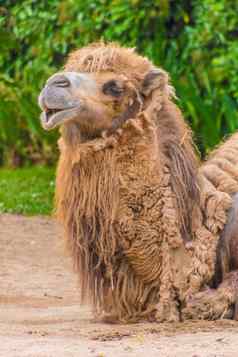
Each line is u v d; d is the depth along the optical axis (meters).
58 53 29.62
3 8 30.22
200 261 13.92
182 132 14.20
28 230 23.27
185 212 13.97
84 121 13.64
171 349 11.81
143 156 13.73
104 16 27.84
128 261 13.84
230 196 14.33
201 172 14.59
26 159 31.75
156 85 14.02
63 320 14.52
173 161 14.00
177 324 13.54
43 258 20.86
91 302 14.15
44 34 28.98
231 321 13.59
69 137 13.76
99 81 13.78
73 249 13.98
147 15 27.53
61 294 17.64
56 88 13.44
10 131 29.22
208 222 14.09
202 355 11.42
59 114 13.41
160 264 13.82
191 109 27.09
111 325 13.78
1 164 32.28
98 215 13.76
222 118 28.22
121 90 13.79
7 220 24.25
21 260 20.61
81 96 13.55
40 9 29.19
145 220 13.76
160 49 27.86
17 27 29.47
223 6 26.59
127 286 13.87
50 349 11.91
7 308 16.08
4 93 28.20
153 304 13.88
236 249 14.07
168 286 13.80
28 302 16.80
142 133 13.76
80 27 28.12
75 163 13.73
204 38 26.95
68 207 13.87
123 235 13.76
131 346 12.02
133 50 14.30
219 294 13.82
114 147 13.69
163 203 13.79
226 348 11.82
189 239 14.01
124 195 13.73
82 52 14.21
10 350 11.88
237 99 27.41
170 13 28.09
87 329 13.42
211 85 28.14
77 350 11.82
